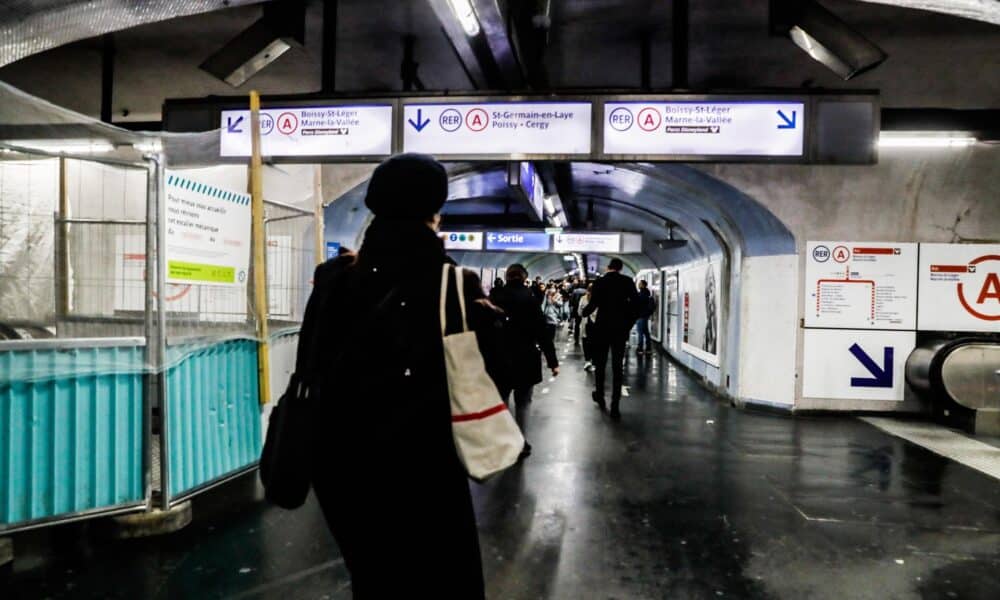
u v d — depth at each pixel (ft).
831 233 26.04
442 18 14.25
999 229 25.36
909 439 21.67
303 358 5.78
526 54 17.65
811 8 16.05
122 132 13.84
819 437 21.90
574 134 16.58
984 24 18.35
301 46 18.06
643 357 51.37
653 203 39.22
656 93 16.37
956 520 13.74
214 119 17.70
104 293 15.97
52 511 11.22
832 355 26.11
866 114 15.92
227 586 10.16
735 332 28.81
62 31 14.46
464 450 5.20
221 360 14.25
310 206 20.47
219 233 14.42
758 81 22.84
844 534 12.87
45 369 11.09
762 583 10.61
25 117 12.50
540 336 18.40
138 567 10.83
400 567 5.25
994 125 21.16
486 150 16.87
